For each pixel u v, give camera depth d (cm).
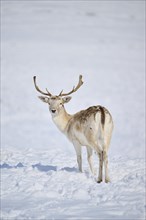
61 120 3869
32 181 3291
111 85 13450
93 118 3366
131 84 13650
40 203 2691
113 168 3806
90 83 13712
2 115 9569
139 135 7875
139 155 6084
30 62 17938
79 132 3603
